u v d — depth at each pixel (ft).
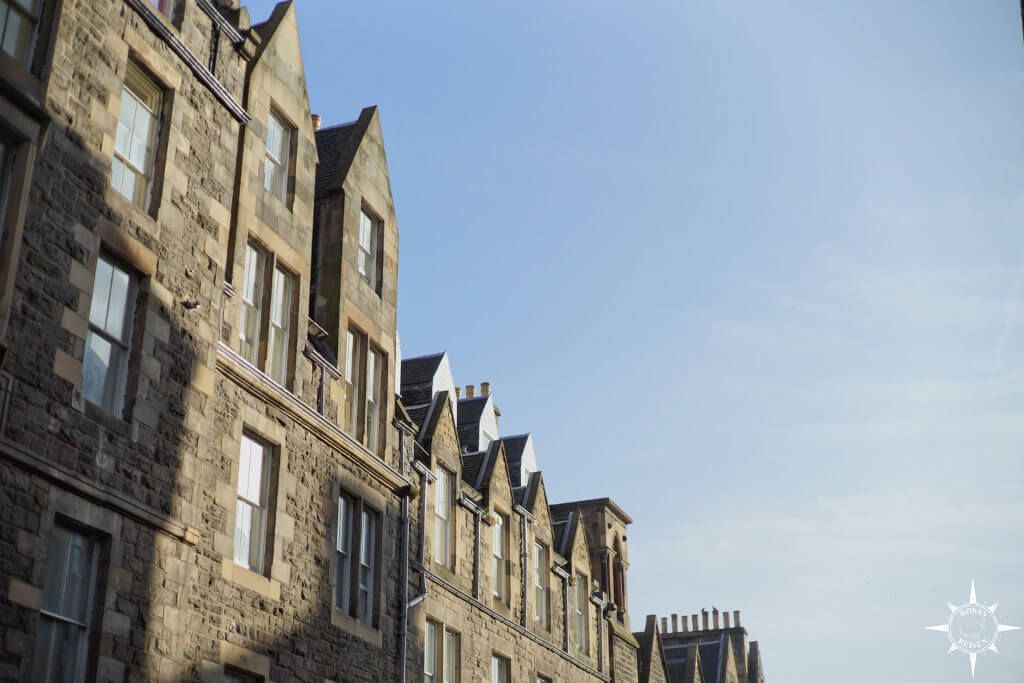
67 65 51.44
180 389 56.59
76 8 52.42
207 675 57.47
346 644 71.67
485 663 94.63
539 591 111.75
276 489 66.59
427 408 95.25
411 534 84.33
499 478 104.17
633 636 139.03
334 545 72.02
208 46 64.08
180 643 53.72
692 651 179.93
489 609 96.22
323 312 77.82
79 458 49.08
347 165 82.48
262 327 68.39
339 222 80.23
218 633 58.95
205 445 57.88
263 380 65.72
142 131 57.47
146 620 51.65
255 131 69.56
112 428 51.44
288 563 66.54
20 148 47.44
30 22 49.83
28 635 44.91
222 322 63.57
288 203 73.26
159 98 58.95
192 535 55.31
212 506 60.08
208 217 60.95
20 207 46.70
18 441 45.93
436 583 87.45
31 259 47.93
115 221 53.47
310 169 75.82
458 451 95.45
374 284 85.05
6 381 45.62
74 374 49.49
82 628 48.85
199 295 59.21
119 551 50.65
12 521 45.03
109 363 52.95
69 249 50.16
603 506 139.54
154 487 53.52
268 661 62.85
